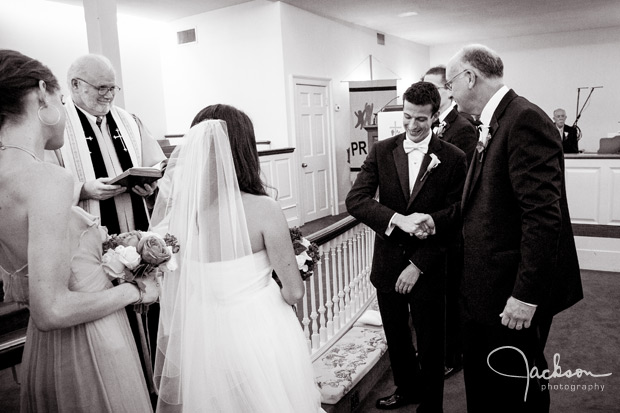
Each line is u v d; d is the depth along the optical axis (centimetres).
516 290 173
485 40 1281
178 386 154
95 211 210
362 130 876
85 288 129
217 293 151
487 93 186
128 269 135
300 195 815
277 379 152
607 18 1034
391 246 248
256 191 160
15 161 116
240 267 151
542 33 1209
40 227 112
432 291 239
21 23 671
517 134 172
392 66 1160
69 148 218
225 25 811
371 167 257
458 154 239
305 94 826
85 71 218
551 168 168
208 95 855
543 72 1230
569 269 185
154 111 886
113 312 136
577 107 1205
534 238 168
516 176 172
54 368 129
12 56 120
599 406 265
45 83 121
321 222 837
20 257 119
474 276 192
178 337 153
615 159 520
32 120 119
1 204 116
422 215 231
